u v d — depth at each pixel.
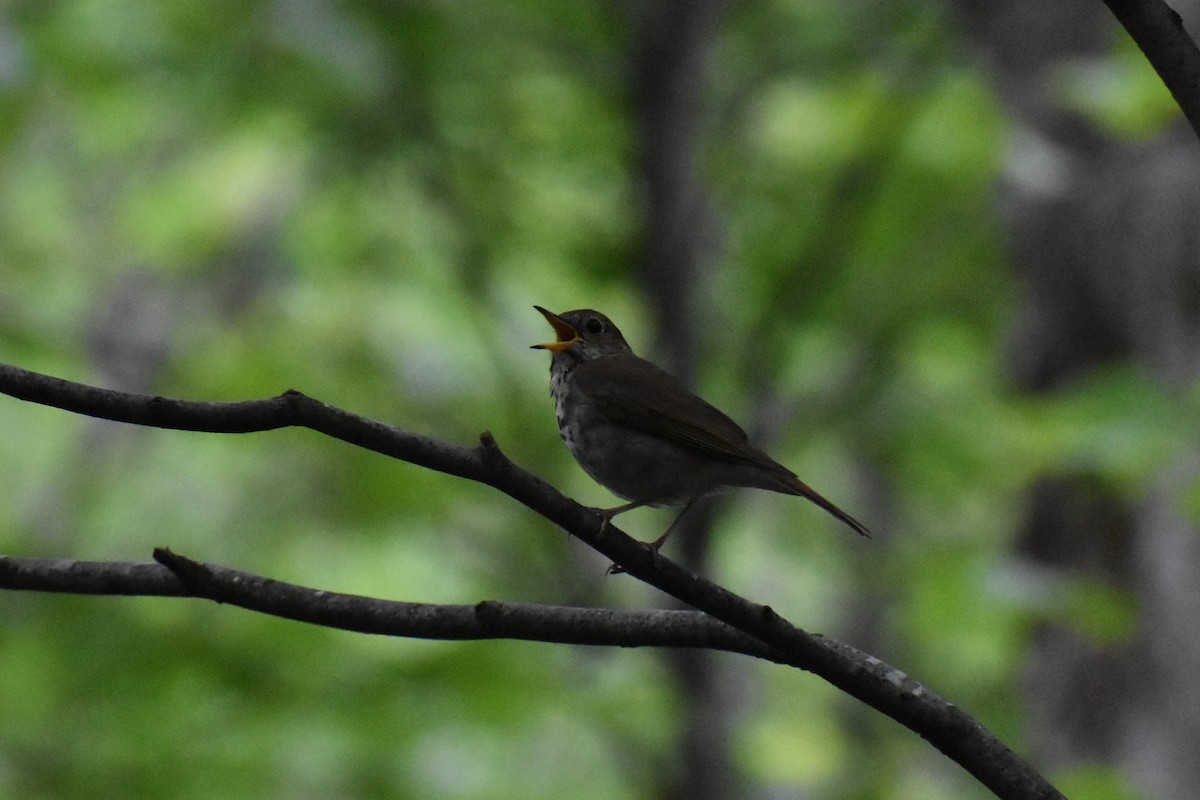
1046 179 10.68
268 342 13.78
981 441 15.18
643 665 12.48
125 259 16.78
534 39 13.07
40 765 10.47
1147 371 10.52
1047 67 11.06
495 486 4.38
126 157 15.64
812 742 14.57
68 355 12.97
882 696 4.33
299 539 14.91
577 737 13.05
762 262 14.54
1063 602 9.65
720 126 14.06
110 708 10.50
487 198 13.56
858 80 13.62
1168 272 10.52
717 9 12.18
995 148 12.94
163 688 10.41
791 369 14.21
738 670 13.53
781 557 20.64
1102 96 8.95
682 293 12.03
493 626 4.65
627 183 12.79
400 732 10.45
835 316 14.90
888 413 15.35
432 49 12.59
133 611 10.77
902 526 19.31
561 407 7.79
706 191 13.45
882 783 16.22
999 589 9.76
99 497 17.69
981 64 12.01
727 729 11.82
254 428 4.23
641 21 11.94
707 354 13.42
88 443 18.19
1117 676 10.38
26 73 11.75
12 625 10.49
